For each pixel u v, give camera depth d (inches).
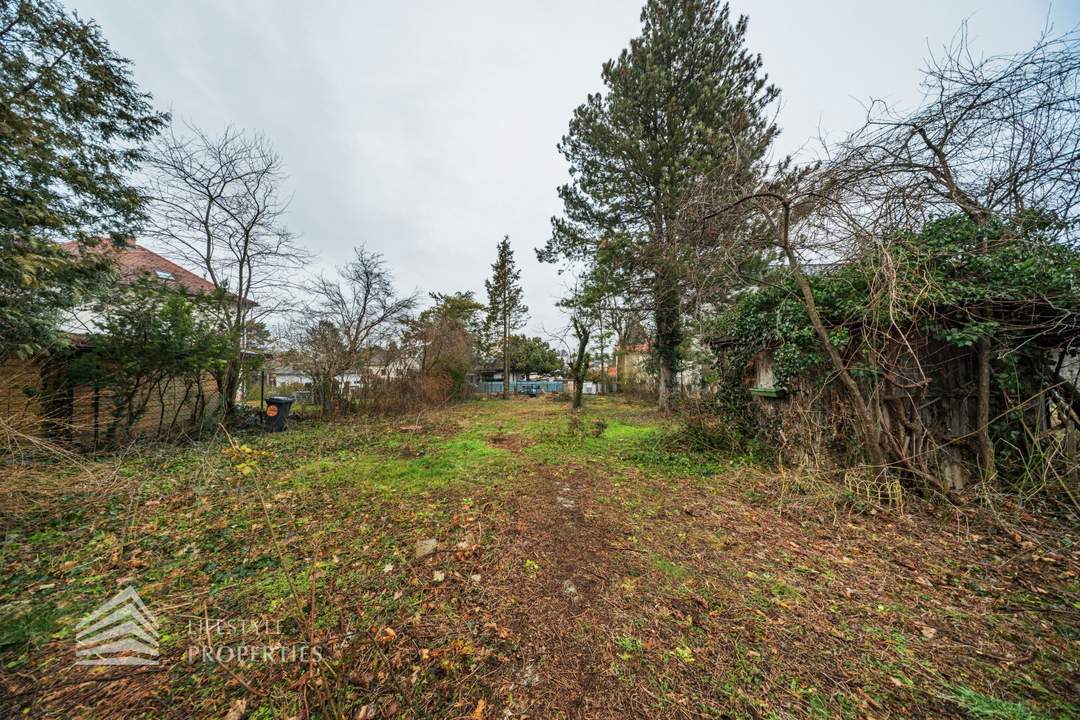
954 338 141.6
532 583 97.3
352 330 466.3
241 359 336.2
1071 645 72.0
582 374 508.1
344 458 230.1
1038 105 138.8
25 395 200.2
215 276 360.8
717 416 243.3
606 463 217.8
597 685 65.8
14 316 176.9
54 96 216.8
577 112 445.7
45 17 213.3
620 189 430.6
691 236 207.3
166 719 59.9
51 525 129.3
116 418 234.4
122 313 229.9
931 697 61.6
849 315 163.9
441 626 81.0
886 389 159.3
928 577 96.9
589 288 461.4
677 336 447.8
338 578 99.9
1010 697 61.2
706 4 394.9
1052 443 132.6
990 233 147.0
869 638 75.8
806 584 95.3
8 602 88.0
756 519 135.3
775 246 185.2
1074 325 125.2
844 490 146.2
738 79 399.5
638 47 411.2
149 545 117.4
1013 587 91.3
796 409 191.5
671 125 410.6
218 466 198.8
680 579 98.5
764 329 212.8
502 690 64.8
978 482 141.5
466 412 487.2
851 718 58.1
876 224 158.9
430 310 676.1
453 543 119.8
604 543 119.5
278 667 70.2
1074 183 136.8
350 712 60.5
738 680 66.0
